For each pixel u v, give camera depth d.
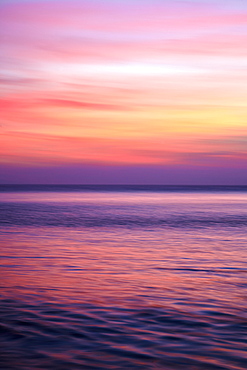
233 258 15.57
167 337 7.14
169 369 5.84
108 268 13.58
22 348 6.57
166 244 19.67
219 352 6.47
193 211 48.41
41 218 36.31
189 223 31.95
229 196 120.00
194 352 6.46
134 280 11.80
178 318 8.24
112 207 57.34
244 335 7.26
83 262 14.70
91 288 10.80
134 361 6.11
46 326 7.67
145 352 6.46
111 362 6.06
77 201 77.56
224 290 10.66
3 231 25.62
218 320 8.12
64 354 6.34
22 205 60.59
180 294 10.23
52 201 76.56
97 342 6.87
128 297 9.91
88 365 5.94
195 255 16.27
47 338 7.04
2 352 6.39
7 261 14.86
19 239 21.55
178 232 25.38
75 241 20.78
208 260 15.11
